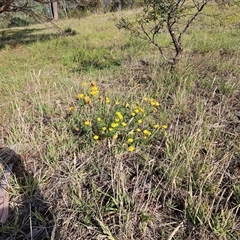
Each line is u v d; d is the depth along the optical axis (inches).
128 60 201.8
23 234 72.6
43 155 99.7
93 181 84.3
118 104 117.4
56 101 138.5
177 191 82.1
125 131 105.0
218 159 94.3
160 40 254.2
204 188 81.0
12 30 498.6
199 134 99.9
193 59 186.5
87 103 120.6
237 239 68.2
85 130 106.3
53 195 83.3
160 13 154.5
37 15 301.7
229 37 251.8
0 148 103.6
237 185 83.2
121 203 74.4
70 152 100.7
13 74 195.8
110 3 474.6
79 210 77.0
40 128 113.7
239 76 156.3
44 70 197.9
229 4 184.5
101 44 280.4
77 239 70.5
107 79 167.5
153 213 76.4
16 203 80.7
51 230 73.1
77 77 175.6
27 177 90.0
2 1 266.1
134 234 71.1
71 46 277.6
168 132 106.8
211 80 155.4
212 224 70.8
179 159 89.0
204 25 299.4
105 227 69.3
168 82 152.9
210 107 128.0
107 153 97.9
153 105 123.4
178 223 73.7
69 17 590.2
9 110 131.9
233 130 111.7
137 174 87.9
